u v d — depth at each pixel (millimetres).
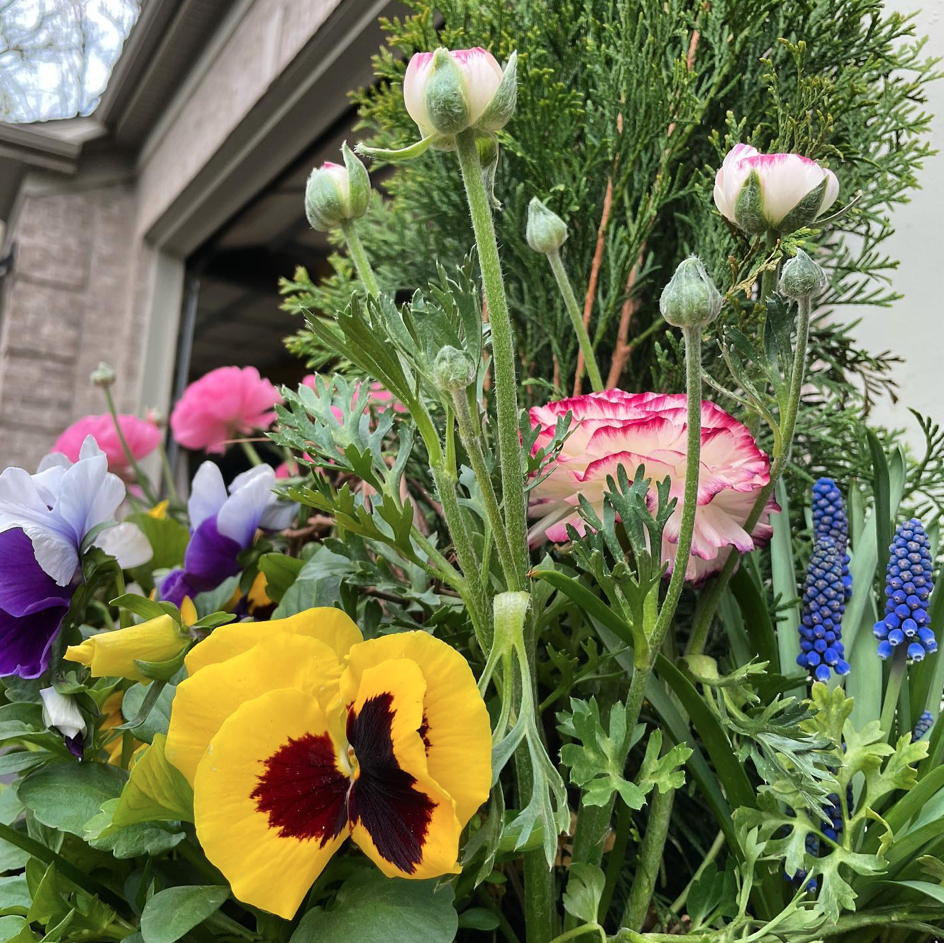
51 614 449
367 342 369
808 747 375
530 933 387
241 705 323
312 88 1927
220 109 2365
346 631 365
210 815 316
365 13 1626
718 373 583
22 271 3266
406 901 337
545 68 661
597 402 460
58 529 439
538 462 415
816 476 673
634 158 649
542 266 704
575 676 452
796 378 413
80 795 401
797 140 542
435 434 391
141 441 1252
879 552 507
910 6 997
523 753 387
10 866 426
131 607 409
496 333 366
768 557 649
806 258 387
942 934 389
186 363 3264
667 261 708
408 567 475
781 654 520
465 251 762
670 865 565
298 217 2754
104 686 482
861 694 483
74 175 3361
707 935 365
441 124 350
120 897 433
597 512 452
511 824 325
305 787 334
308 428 437
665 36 643
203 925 396
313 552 599
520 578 373
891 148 679
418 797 323
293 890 325
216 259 3232
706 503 411
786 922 359
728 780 420
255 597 628
